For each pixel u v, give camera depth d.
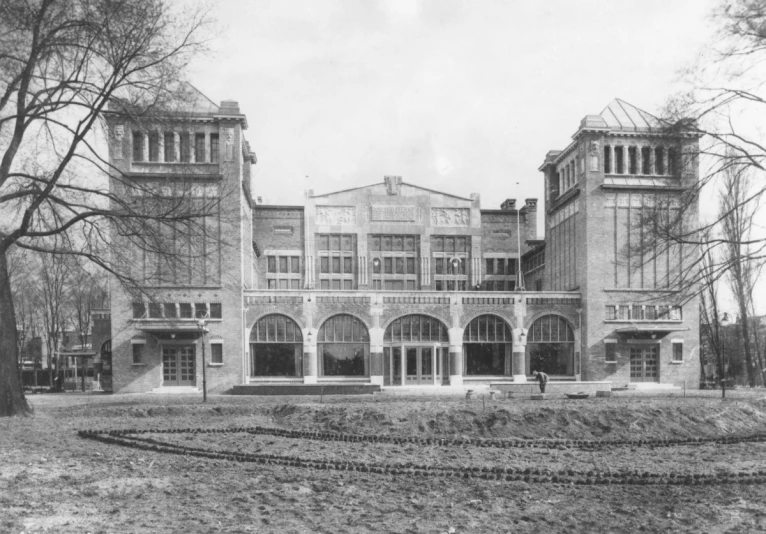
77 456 17.36
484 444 22.00
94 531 10.52
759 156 19.98
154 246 30.41
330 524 11.26
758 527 11.53
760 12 19.47
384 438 22.72
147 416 29.77
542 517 12.03
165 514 11.67
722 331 61.25
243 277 53.62
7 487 13.34
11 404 28.58
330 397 40.44
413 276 68.50
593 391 46.53
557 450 20.75
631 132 55.16
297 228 69.00
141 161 51.12
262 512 11.97
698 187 21.14
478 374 56.25
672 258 55.12
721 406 29.16
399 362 55.41
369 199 68.69
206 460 17.36
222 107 52.16
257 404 33.59
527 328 55.78
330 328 54.56
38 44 27.67
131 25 28.11
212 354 51.62
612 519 12.04
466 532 11.00
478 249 69.50
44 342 92.56
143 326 49.91
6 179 28.27
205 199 38.19
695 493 14.28
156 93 29.95
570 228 59.22
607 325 54.41
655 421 26.56
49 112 28.84
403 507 12.56
